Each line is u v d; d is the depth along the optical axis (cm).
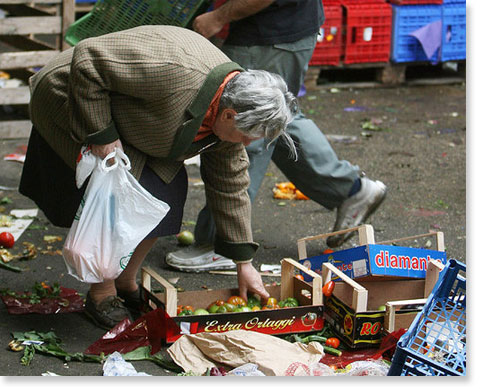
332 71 1020
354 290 349
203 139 335
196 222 513
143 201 343
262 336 338
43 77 347
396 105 888
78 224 344
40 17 686
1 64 676
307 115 838
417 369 293
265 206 575
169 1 440
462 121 826
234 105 307
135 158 345
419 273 388
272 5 428
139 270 457
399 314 352
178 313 365
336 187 474
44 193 379
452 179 643
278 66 439
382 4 937
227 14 423
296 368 320
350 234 482
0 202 558
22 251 476
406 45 955
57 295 411
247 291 395
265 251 492
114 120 329
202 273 460
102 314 380
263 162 452
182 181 365
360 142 746
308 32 439
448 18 953
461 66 1030
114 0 460
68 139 346
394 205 579
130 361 344
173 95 311
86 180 353
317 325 364
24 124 708
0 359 343
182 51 312
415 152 717
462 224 542
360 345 351
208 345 337
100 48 313
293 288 391
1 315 390
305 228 533
